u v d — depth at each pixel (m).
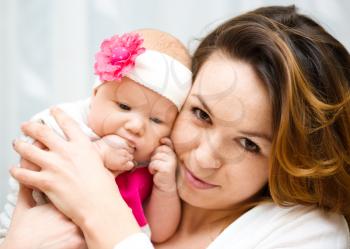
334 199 0.91
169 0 1.44
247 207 0.92
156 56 0.83
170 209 0.90
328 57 0.84
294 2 1.42
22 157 0.84
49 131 0.84
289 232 0.85
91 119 0.86
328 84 0.83
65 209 0.78
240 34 0.83
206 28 1.34
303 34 0.83
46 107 1.47
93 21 1.44
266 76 0.78
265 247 0.83
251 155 0.82
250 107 0.78
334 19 1.41
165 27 1.45
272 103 0.78
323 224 0.86
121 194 0.85
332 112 0.83
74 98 1.46
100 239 0.73
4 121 1.49
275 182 0.84
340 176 0.89
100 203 0.76
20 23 1.45
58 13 1.43
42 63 1.46
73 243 0.78
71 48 1.44
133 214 0.84
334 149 0.85
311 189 0.88
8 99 1.48
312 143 0.83
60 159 0.81
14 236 0.77
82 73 1.45
